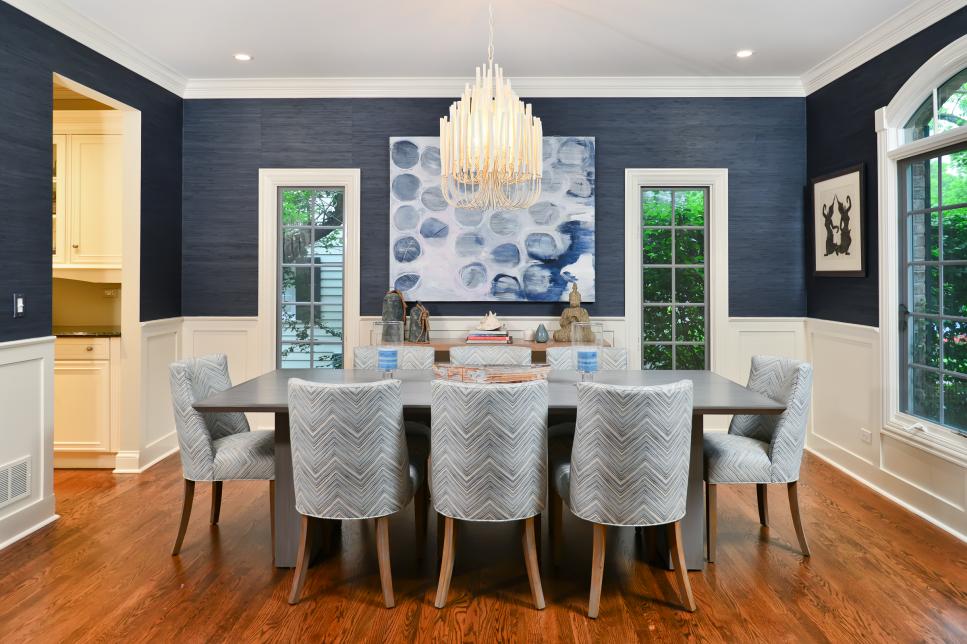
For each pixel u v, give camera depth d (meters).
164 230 4.53
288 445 2.71
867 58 3.93
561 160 4.70
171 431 4.60
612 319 4.78
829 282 4.44
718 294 4.79
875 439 3.79
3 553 2.85
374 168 4.79
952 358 3.26
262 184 4.80
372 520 3.35
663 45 4.04
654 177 4.77
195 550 2.89
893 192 3.68
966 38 3.04
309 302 4.92
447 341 4.64
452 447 2.33
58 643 2.14
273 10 3.54
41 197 3.29
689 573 2.67
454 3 3.46
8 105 3.06
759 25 3.72
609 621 2.29
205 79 4.69
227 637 2.18
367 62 4.35
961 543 2.96
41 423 3.22
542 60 4.31
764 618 2.31
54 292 4.70
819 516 3.32
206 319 4.81
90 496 3.63
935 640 2.16
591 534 3.15
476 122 2.79
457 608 2.39
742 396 2.69
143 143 4.24
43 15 3.29
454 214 4.72
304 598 2.46
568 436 3.20
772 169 4.77
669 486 2.31
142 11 3.53
